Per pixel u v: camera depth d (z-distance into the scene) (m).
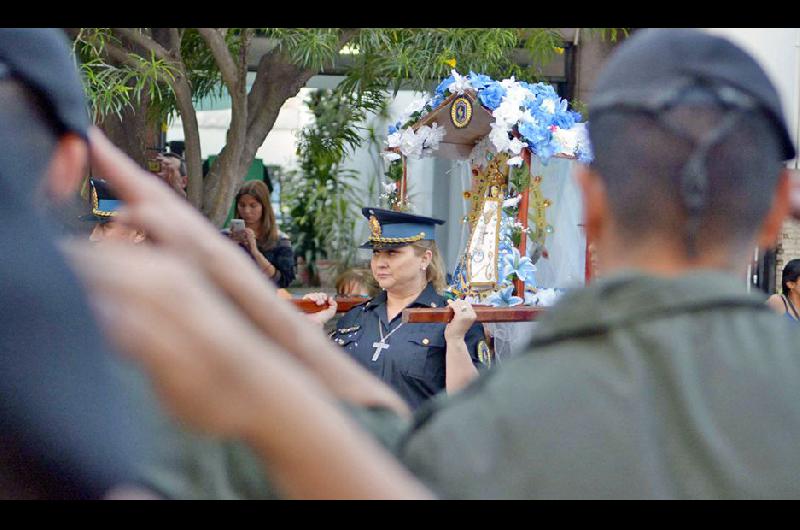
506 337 5.39
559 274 6.09
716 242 1.21
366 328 4.86
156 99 6.95
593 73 7.70
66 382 0.66
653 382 1.15
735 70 1.21
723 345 1.16
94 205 3.75
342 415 0.79
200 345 0.70
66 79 0.84
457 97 5.11
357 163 10.47
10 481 0.67
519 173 5.01
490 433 1.16
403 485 0.78
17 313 0.66
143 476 0.86
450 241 8.33
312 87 8.56
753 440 1.12
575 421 1.14
